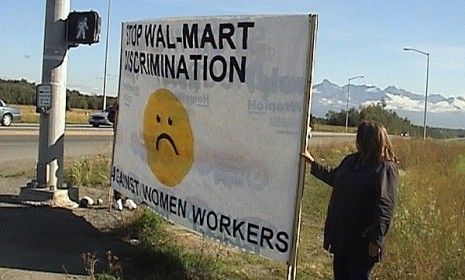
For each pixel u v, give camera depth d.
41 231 8.59
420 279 7.44
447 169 26.45
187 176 7.77
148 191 8.79
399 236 8.23
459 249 7.89
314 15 6.00
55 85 10.45
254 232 6.63
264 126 6.52
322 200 14.93
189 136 7.74
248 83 6.73
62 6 10.41
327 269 8.44
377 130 5.44
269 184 6.46
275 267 7.71
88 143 25.33
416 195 12.26
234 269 7.41
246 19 6.75
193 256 7.45
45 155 10.48
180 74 7.93
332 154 33.84
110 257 7.27
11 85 76.44
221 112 7.13
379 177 5.33
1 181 12.80
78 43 10.36
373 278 7.63
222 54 7.11
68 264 7.19
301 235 10.73
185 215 7.78
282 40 6.29
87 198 10.47
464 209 11.46
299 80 6.11
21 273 6.80
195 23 7.58
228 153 7.03
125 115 9.81
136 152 9.29
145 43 8.96
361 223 5.42
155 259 7.36
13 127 35.94
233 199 6.93
